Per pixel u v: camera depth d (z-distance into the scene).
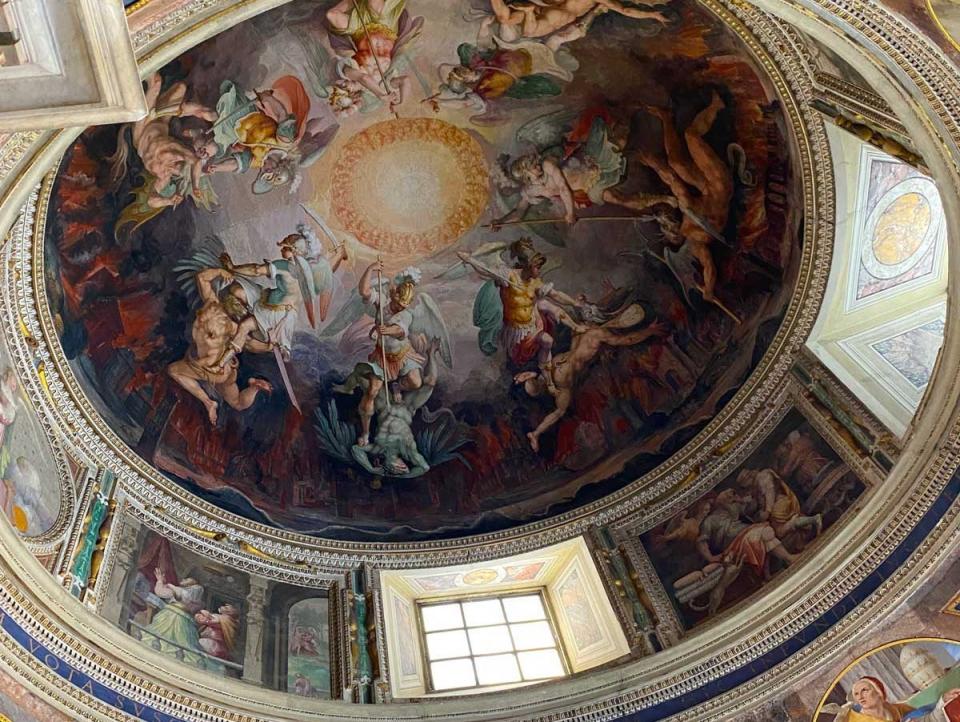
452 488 18.55
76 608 12.21
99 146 15.14
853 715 12.67
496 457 18.94
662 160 17.84
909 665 12.62
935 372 13.66
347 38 16.64
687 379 18.25
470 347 19.69
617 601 15.70
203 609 14.52
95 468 15.05
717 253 17.97
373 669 14.72
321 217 18.89
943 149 12.12
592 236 19.11
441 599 17.09
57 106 7.79
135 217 16.48
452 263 19.62
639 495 17.41
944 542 13.06
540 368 19.44
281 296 18.73
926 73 11.57
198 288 17.83
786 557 14.77
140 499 15.38
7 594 11.24
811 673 13.23
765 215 17.11
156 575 14.52
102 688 11.82
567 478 18.36
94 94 7.78
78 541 13.66
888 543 13.54
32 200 14.12
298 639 14.88
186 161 16.77
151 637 13.42
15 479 12.90
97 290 16.14
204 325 17.81
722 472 16.88
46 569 12.45
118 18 7.57
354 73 17.25
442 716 13.77
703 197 17.77
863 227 16.02
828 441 15.50
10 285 14.27
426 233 19.45
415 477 18.66
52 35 7.46
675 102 17.11
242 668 13.88
